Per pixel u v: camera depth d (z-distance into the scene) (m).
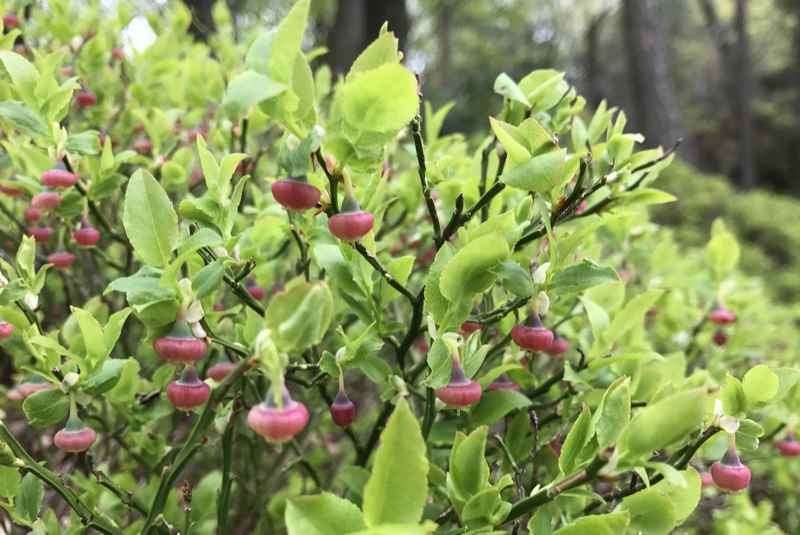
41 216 0.21
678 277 0.28
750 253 0.87
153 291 0.14
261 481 0.23
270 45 0.14
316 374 0.19
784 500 0.31
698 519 0.28
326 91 0.26
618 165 0.18
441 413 0.19
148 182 0.14
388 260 0.19
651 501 0.14
